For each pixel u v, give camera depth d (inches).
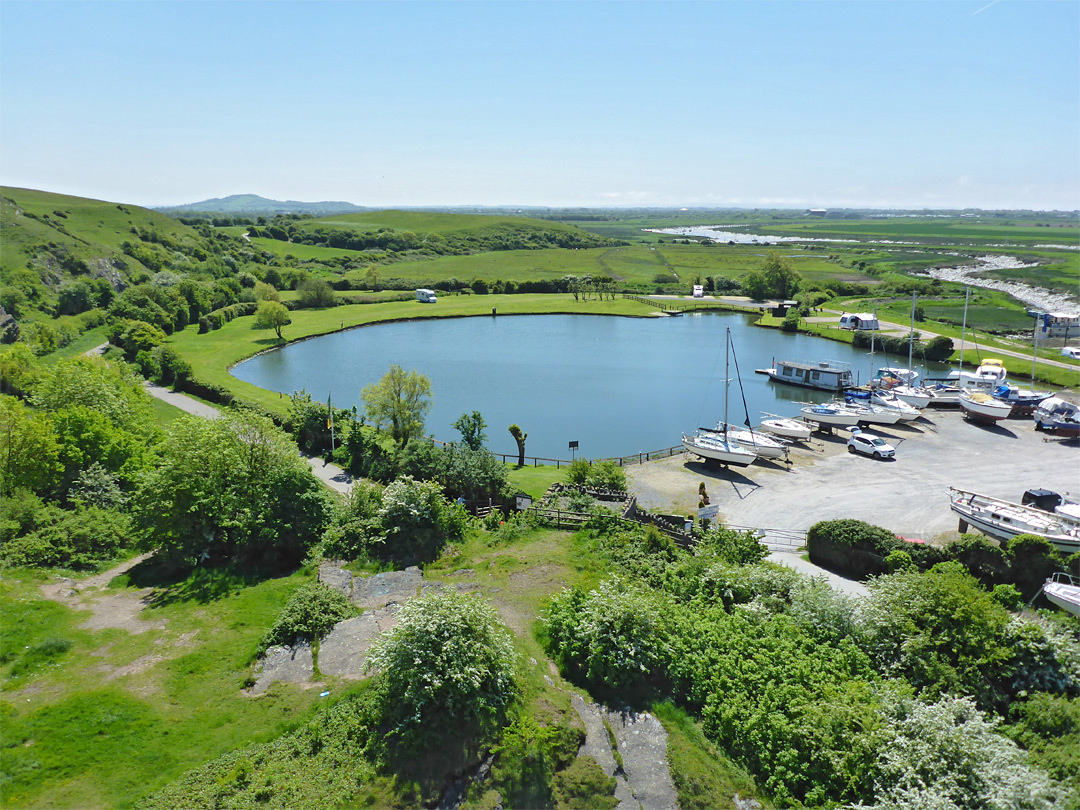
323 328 5541.3
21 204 6963.6
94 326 4970.5
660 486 2098.9
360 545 1416.1
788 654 990.4
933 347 3922.2
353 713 874.8
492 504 1862.7
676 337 5191.9
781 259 6702.8
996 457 2294.5
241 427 1555.1
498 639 916.0
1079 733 853.2
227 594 1234.6
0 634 1060.5
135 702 910.4
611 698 926.4
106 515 1572.3
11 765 791.7
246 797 757.3
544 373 4141.2
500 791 768.9
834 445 2502.5
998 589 1234.6
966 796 749.3
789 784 813.2
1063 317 4259.4
